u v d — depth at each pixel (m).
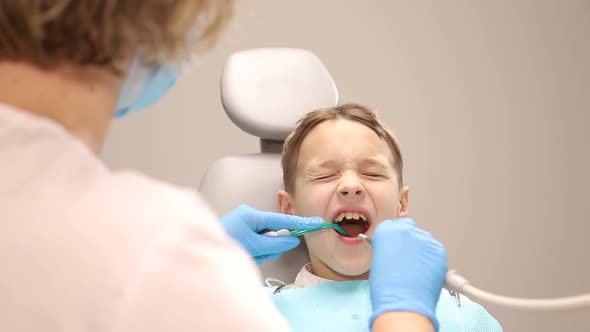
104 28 0.51
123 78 0.56
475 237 2.50
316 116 1.64
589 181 2.54
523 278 2.52
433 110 2.46
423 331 0.77
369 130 1.59
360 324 1.40
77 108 0.53
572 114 2.53
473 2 2.47
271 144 1.84
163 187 0.52
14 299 0.46
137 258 0.46
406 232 0.89
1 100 0.52
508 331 2.52
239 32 2.36
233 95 1.77
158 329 0.46
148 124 2.37
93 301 0.46
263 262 1.71
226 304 0.47
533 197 2.52
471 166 2.49
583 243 2.54
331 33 2.40
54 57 0.52
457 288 0.84
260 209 1.73
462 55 2.47
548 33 2.51
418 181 2.47
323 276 1.59
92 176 0.50
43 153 0.49
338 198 1.51
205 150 2.39
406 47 2.44
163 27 0.53
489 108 2.49
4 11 0.49
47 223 0.47
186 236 0.48
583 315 2.51
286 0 2.38
